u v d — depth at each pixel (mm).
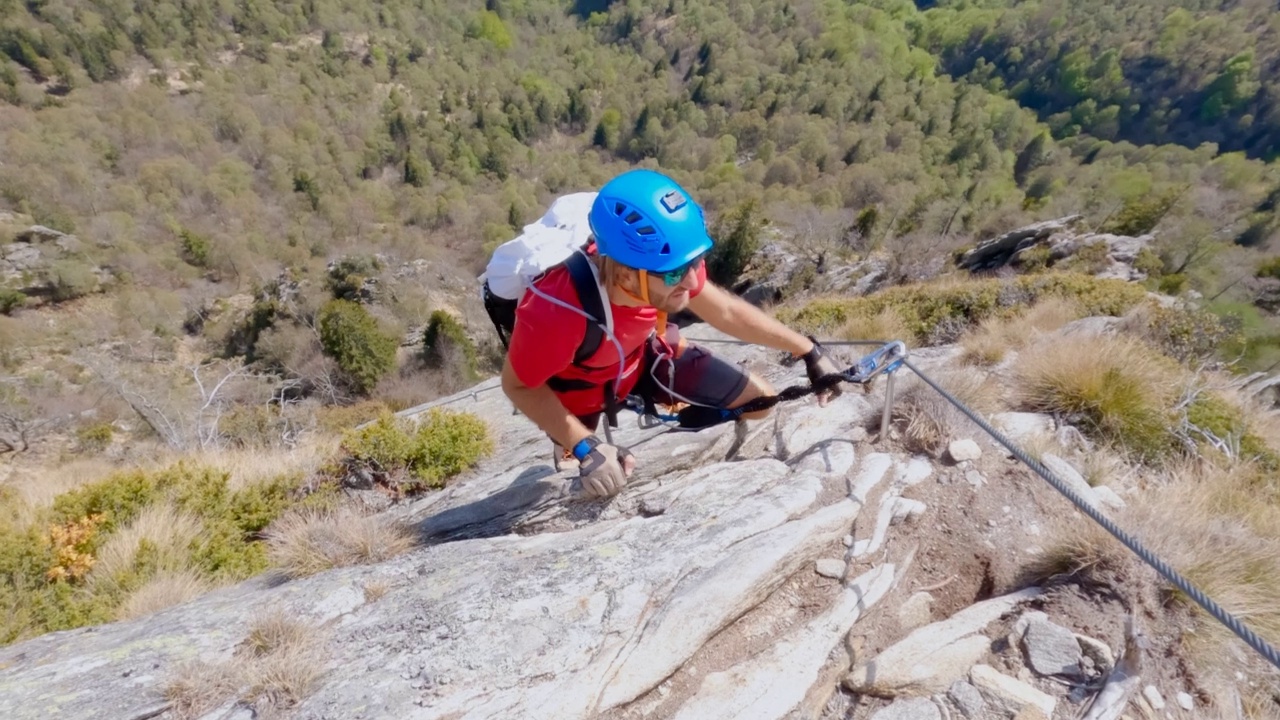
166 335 52250
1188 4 142375
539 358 1855
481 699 1912
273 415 16812
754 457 3443
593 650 2064
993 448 3184
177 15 141500
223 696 1966
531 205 103438
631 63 162500
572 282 1783
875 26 162750
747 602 2271
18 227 66250
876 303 9711
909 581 2566
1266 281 32281
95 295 63406
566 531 3100
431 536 3377
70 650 2328
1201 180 91438
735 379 2611
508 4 185750
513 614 2201
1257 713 2072
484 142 122062
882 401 3525
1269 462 4027
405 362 32562
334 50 150625
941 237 38500
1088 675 2100
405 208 99688
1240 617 2359
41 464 26109
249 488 5309
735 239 35188
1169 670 2154
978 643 2223
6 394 33719
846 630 2312
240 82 132625
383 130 122375
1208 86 126812
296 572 3127
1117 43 140000
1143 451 3844
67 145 94875
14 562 4418
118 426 27812
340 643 2189
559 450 3469
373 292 40969
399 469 5289
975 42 165500
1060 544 2529
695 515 2730
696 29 163875
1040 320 6613
